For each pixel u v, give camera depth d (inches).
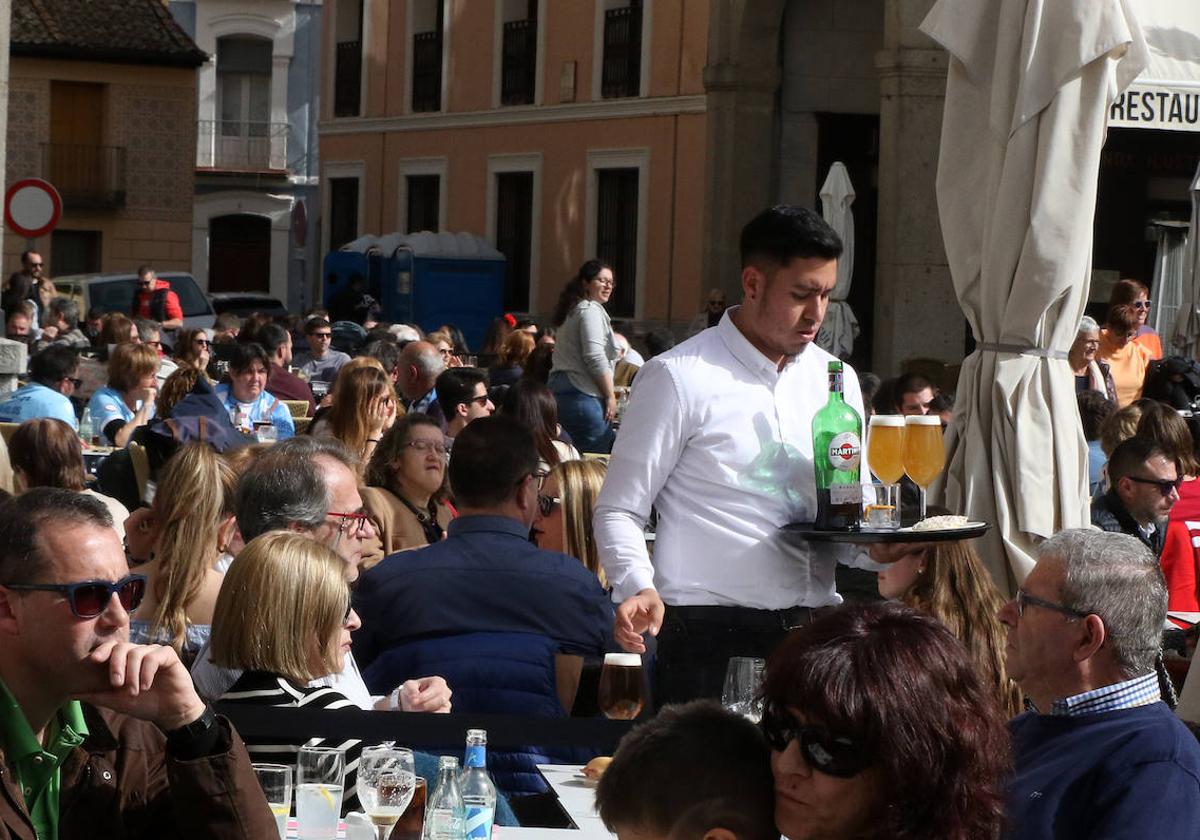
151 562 249.0
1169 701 227.1
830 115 1132.5
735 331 206.7
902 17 834.2
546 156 1389.0
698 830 123.0
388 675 236.7
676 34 1238.3
